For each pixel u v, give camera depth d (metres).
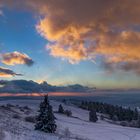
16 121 49.75
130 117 151.75
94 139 52.44
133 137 66.88
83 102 173.12
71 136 46.78
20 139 22.55
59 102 171.25
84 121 98.44
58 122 73.56
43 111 48.41
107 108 167.38
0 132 21.11
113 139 58.56
